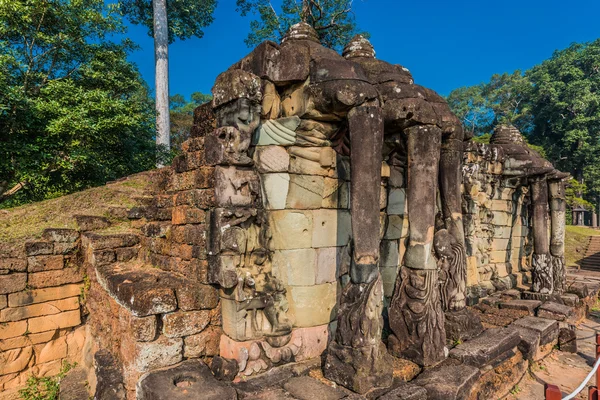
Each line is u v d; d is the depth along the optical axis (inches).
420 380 160.2
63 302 238.1
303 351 175.2
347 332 151.9
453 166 213.5
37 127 417.7
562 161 1497.3
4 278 218.1
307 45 168.7
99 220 251.8
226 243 154.9
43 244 230.4
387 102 180.2
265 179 173.2
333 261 191.6
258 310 164.7
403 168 233.8
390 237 230.8
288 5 756.6
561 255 370.3
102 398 160.6
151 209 238.4
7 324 219.9
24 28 424.8
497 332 226.8
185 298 158.2
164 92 632.4
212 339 166.1
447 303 221.0
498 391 198.4
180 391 132.5
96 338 220.4
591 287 444.5
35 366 229.1
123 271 200.7
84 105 428.1
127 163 520.7
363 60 202.2
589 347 296.0
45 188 460.1
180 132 1132.5
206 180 166.1
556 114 1491.1
